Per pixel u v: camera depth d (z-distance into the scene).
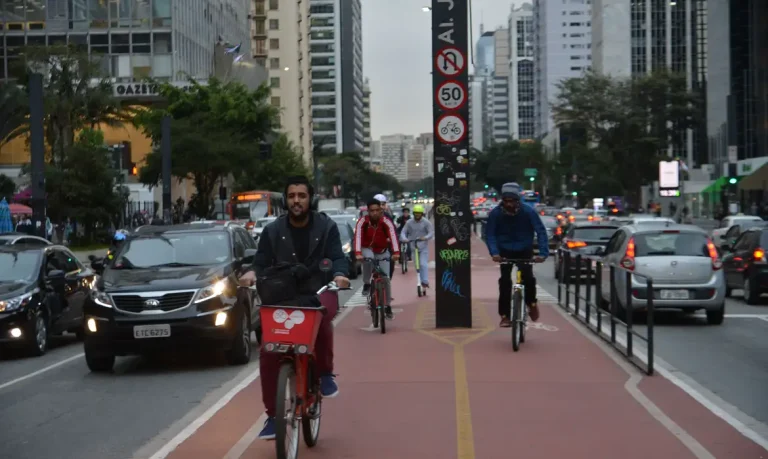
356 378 11.02
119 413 9.70
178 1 72.56
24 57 56.56
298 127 130.00
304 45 137.62
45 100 54.69
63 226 50.16
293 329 6.64
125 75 70.94
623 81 91.50
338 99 192.75
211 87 62.22
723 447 7.59
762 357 12.83
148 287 12.23
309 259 7.25
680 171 67.81
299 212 7.20
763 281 20.12
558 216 45.09
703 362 12.38
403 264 30.36
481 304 20.17
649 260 16.64
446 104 15.29
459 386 10.38
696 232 16.97
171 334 12.05
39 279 14.99
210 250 13.55
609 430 8.22
